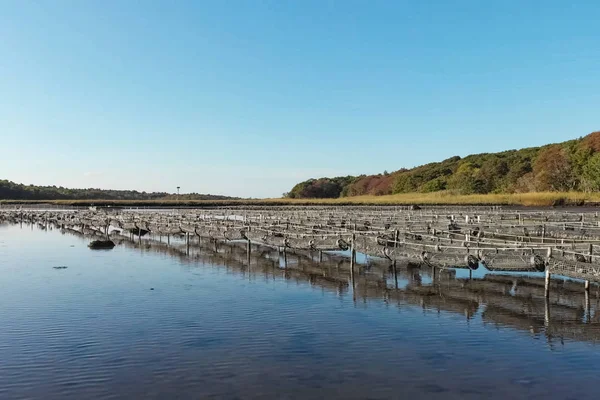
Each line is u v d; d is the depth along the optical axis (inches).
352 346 469.1
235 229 1261.1
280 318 570.6
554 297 665.6
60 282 804.0
